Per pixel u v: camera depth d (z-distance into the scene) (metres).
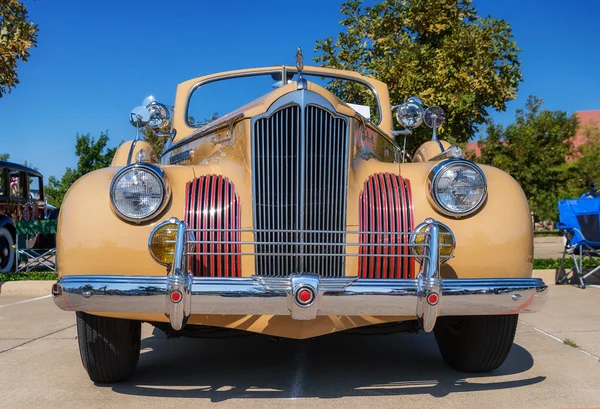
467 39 8.19
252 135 2.90
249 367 3.68
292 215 2.84
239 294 2.53
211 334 3.26
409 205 2.97
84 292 2.61
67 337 4.61
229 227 2.90
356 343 4.39
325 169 2.87
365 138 3.45
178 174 3.03
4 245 9.90
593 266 8.02
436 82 8.04
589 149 19.66
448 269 2.87
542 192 19.09
